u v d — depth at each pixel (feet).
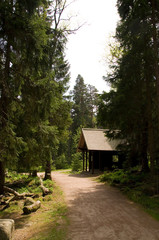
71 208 23.81
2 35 21.59
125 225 17.22
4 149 22.45
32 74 25.48
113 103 34.91
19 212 23.77
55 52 42.24
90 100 168.66
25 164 31.50
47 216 21.34
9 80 24.48
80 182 48.26
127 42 35.88
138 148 40.42
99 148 69.21
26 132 28.60
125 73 35.17
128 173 44.34
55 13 45.19
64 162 129.90
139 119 36.63
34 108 25.17
